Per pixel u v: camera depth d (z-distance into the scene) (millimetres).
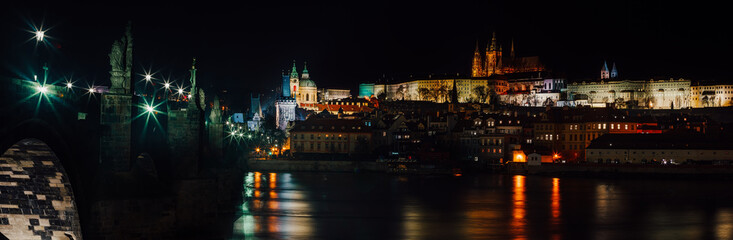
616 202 170875
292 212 140250
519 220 137250
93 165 63719
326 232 116125
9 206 57750
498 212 149250
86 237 61562
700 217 143875
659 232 124500
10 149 51438
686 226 131750
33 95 50188
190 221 85000
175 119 87125
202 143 90688
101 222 63875
